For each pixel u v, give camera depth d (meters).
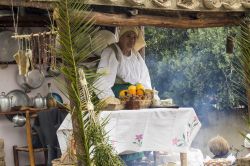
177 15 7.39
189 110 7.73
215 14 7.74
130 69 8.14
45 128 7.84
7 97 8.29
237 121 13.30
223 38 13.17
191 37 13.48
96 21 6.43
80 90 5.70
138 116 7.15
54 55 6.57
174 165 8.33
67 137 6.86
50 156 7.78
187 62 13.57
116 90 8.04
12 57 8.50
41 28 8.66
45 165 8.29
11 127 8.50
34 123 8.14
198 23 7.60
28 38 7.25
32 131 8.34
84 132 5.65
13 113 8.23
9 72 8.55
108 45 8.07
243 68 6.88
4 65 8.50
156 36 13.86
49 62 7.22
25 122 8.34
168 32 13.81
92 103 5.77
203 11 7.45
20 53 7.52
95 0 6.27
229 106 13.39
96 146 5.62
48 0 5.87
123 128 7.03
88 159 5.64
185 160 7.89
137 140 7.20
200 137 13.54
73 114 5.69
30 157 8.02
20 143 8.54
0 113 8.17
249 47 6.77
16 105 8.45
